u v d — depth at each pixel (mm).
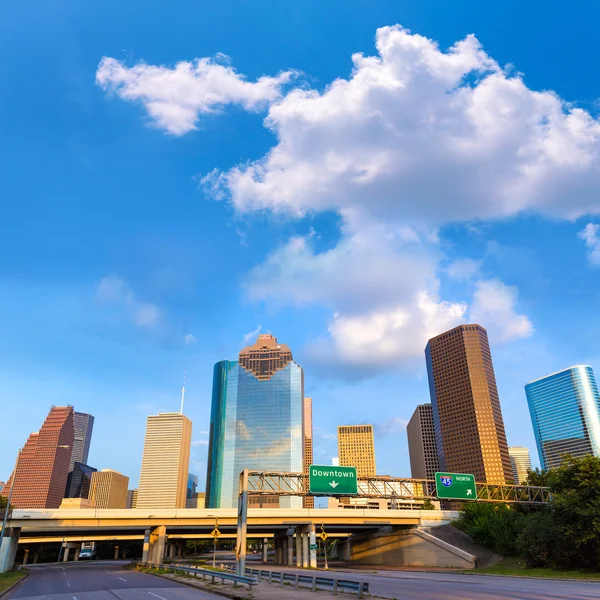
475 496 62812
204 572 36438
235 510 75938
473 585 31453
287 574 31094
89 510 70125
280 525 78688
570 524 44469
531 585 31109
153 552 73125
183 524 74125
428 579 39656
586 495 45219
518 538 51156
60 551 129000
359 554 88938
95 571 60594
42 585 38656
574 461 48531
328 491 57344
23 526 65750
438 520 76812
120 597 26703
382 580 38781
